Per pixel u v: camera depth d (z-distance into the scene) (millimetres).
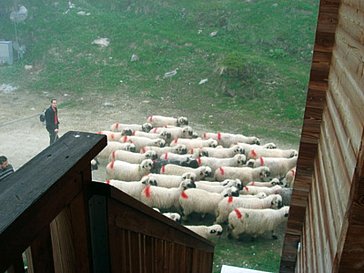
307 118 3199
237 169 8094
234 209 6598
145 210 1672
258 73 16734
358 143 1478
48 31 20656
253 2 20844
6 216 893
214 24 20250
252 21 19812
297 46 18219
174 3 21812
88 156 1191
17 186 1000
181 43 19281
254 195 7184
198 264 3221
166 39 19625
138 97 16219
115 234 1453
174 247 2387
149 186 7129
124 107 15430
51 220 1048
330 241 1832
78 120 14305
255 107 15102
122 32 20359
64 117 14523
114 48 19516
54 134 10484
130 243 1645
